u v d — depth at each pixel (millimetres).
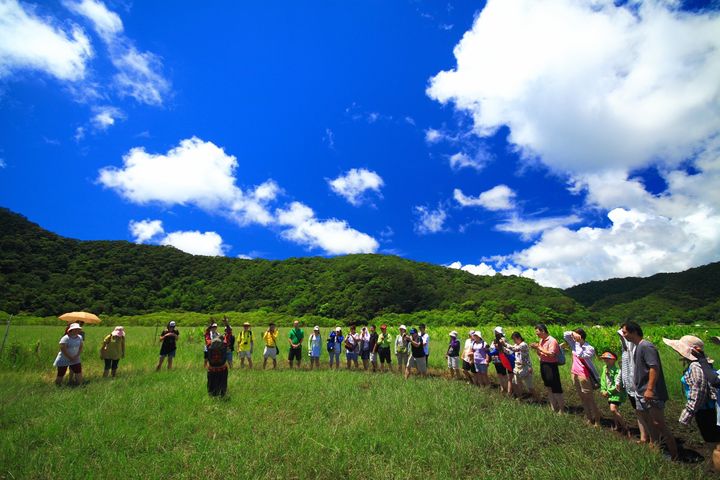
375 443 5965
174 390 9406
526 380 9727
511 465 5352
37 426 6688
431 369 16547
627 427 7672
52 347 15828
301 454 5543
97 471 5035
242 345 14945
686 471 4961
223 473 4941
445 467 5172
